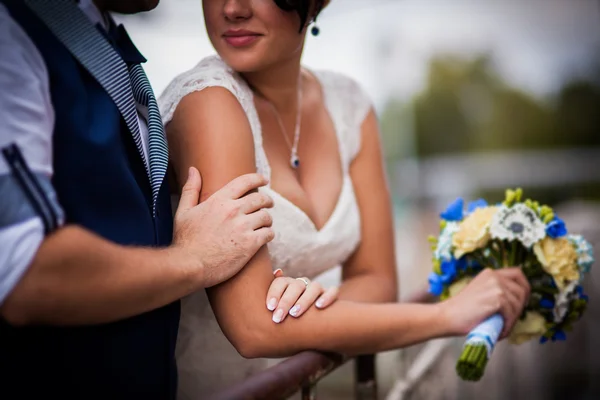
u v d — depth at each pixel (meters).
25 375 1.13
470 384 3.03
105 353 1.21
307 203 1.91
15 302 1.02
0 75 1.05
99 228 1.21
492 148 14.55
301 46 1.93
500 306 1.71
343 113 2.21
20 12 1.15
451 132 14.48
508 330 1.77
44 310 1.05
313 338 1.50
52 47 1.17
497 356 3.22
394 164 11.02
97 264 1.10
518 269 1.83
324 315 1.53
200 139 1.61
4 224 1.01
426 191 10.91
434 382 2.72
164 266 1.24
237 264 1.44
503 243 1.89
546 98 14.78
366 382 1.90
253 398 1.15
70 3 1.23
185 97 1.67
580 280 1.93
